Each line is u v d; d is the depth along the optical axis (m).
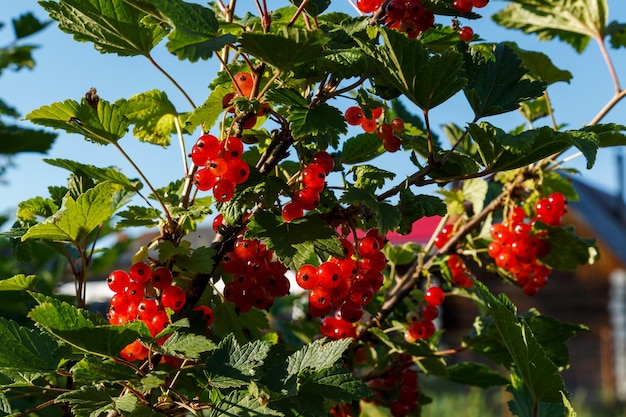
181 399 0.43
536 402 0.48
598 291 3.40
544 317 0.56
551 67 0.62
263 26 0.45
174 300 0.45
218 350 0.44
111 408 0.42
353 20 0.48
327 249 0.45
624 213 4.98
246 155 0.53
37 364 0.45
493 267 0.62
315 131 0.44
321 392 0.44
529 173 0.61
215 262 0.47
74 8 0.45
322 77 0.46
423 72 0.45
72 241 0.49
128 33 0.46
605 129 0.47
